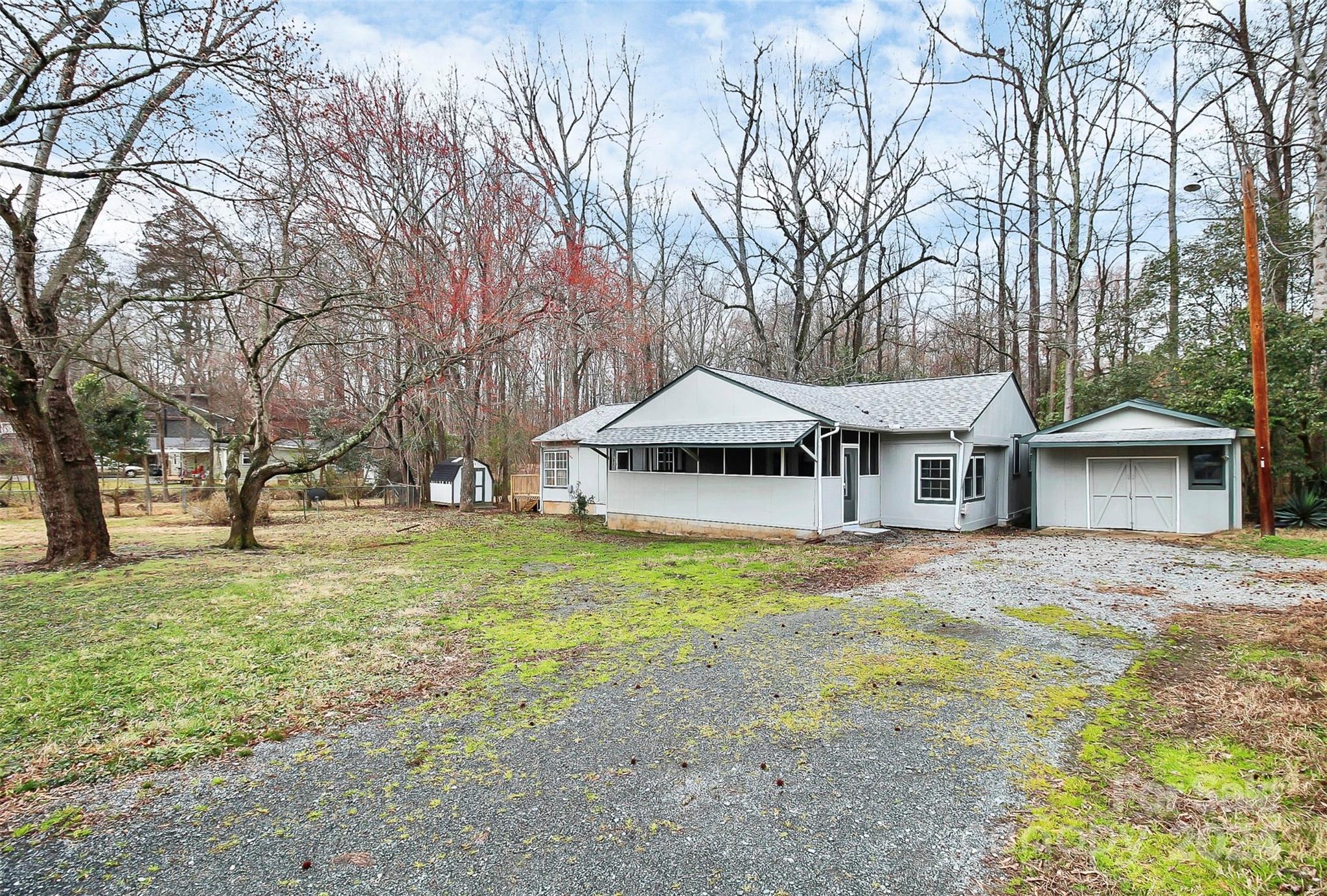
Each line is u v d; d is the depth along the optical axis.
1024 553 11.45
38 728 4.25
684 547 13.06
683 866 2.77
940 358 34.72
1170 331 18.91
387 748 3.98
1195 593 7.90
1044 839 2.93
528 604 7.87
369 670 5.43
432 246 17.81
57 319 10.61
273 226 14.03
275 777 3.62
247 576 9.91
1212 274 17.58
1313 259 14.04
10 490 22.34
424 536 15.50
